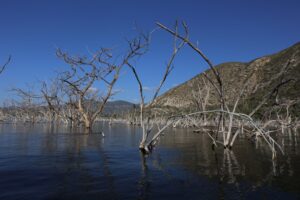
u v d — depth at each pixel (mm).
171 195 9836
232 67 102312
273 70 53125
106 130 52594
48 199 9227
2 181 11484
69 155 19000
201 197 9617
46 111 92250
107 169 14258
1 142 27500
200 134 41750
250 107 44031
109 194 9883
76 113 61438
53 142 27875
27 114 98688
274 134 39375
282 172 13477
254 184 11289
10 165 15016
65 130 49156
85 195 9727
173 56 22109
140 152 21141
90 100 53438
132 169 14328
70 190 10297
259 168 14555
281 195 9828
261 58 93000
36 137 33844
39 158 17516
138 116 91500
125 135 39531
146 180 11945
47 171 13539
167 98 103250
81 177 12367
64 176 12508
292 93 58500
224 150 22328
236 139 32094
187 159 17719
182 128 60938
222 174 13164
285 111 55844
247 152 20938
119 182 11555
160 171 13859
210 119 55969
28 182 11344
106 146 25016
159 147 24656
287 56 66375
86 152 20703
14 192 9938
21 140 29766
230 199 9414
